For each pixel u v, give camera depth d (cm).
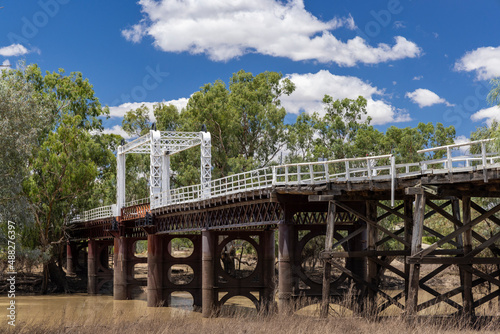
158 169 6297
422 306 2820
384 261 3416
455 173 2380
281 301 3550
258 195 3847
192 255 6012
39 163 7638
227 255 7731
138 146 7044
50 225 7931
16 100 4775
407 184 2622
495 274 3183
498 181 2319
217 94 8962
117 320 3102
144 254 11700
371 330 2164
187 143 6619
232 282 4881
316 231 3781
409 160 8244
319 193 3206
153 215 6050
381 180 2775
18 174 4859
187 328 2383
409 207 3369
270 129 8662
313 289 3669
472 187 2538
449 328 2316
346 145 8775
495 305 3378
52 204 7806
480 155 2475
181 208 5222
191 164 8450
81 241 9656
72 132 8025
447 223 5459
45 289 8019
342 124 9669
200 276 5947
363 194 3169
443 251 3077
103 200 9800
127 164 10019
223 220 4634
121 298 6950
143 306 6131
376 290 3131
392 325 2233
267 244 4975
